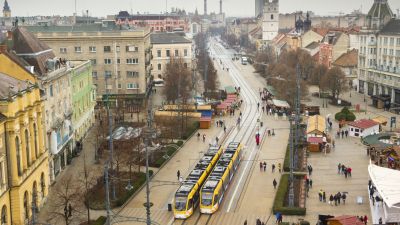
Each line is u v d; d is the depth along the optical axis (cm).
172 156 9550
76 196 6738
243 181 8112
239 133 11500
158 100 15250
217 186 6950
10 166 6100
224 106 13662
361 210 6794
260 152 9850
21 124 6362
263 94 16438
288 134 11269
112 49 14012
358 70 16675
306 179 7681
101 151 9394
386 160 8838
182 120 11131
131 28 15188
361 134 10819
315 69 17250
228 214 6725
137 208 6944
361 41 16350
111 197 7150
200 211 6738
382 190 6291
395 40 14262
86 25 15238
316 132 9944
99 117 11625
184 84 14275
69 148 9150
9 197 6119
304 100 14438
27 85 6844
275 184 7781
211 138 11044
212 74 17662
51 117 8225
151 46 16450
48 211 6819
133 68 14125
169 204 6888
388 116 13038
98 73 14125
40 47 9119
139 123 11175
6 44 8544
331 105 14512
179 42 18238
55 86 8562
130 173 7831
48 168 7462
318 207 6906
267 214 6694
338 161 9125
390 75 14325
